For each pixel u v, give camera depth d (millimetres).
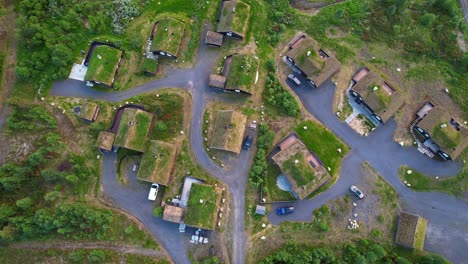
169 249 65750
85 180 68000
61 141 69438
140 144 67375
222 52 74188
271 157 69000
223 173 68438
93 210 64812
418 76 74000
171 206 64875
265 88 72312
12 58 74125
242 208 66938
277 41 75500
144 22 76125
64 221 62125
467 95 72750
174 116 70688
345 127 71062
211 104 71688
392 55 75312
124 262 64625
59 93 72000
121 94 72188
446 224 66875
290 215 67000
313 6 78688
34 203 65688
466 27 77062
